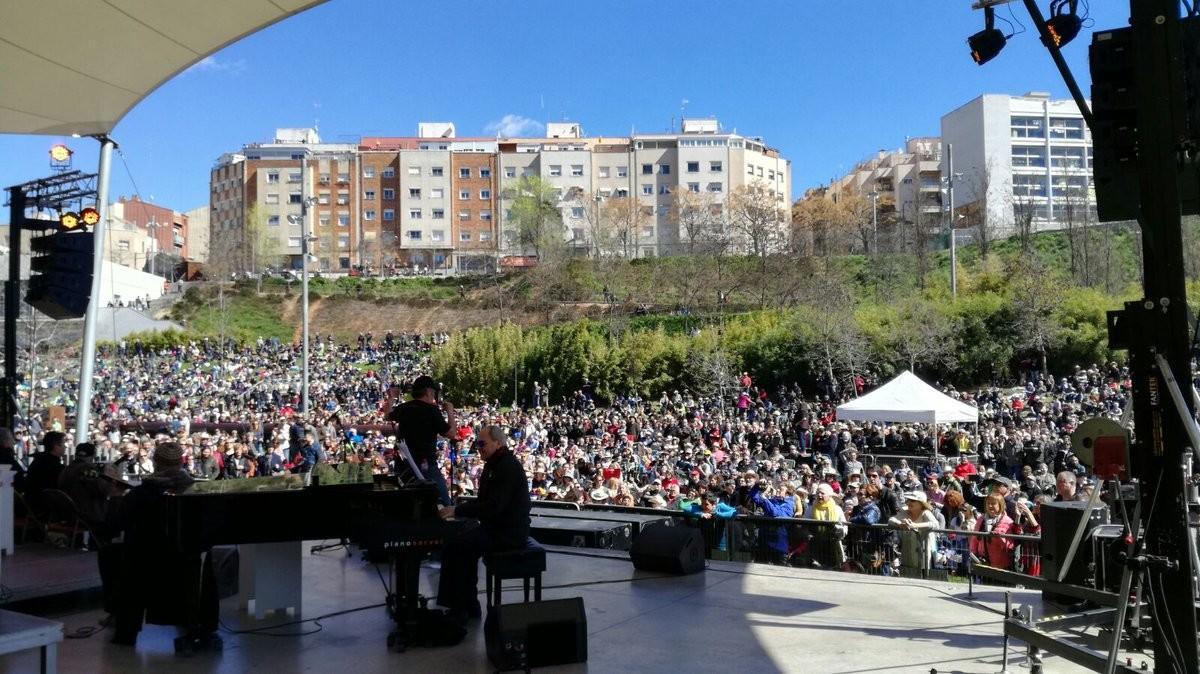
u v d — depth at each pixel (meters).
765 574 7.43
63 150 11.45
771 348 42.69
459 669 4.87
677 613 6.12
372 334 76.88
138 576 5.31
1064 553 6.45
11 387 11.17
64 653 5.14
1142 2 3.77
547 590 6.83
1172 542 3.70
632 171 112.31
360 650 5.23
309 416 31.95
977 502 14.91
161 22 9.52
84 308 11.72
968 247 68.19
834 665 4.98
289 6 9.31
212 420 33.66
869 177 115.19
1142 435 3.78
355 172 110.38
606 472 16.33
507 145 114.19
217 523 5.07
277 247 100.06
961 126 109.88
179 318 77.56
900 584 7.09
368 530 5.23
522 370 47.12
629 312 65.81
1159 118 3.72
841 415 20.81
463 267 100.81
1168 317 3.72
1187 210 3.93
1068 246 62.88
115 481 7.94
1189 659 3.65
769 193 98.75
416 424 7.42
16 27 9.39
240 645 5.33
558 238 87.62
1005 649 4.89
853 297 50.62
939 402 19.94
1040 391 35.78
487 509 5.52
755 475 15.37
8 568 6.92
